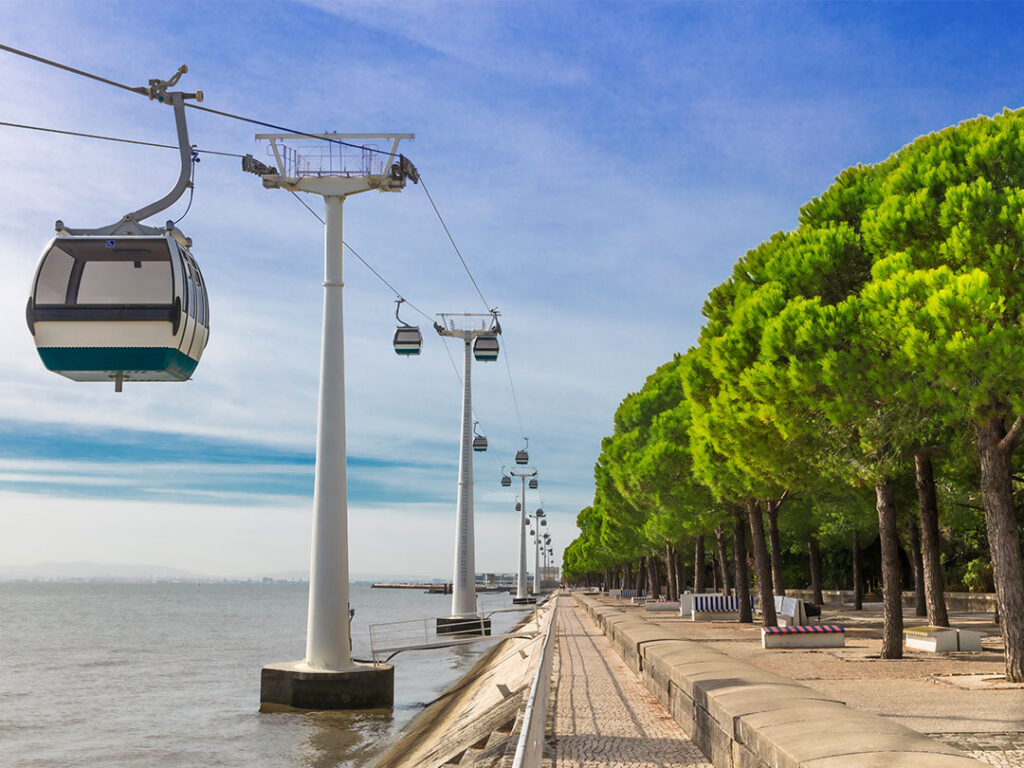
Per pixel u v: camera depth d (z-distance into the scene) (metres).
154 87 10.91
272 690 27.72
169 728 29.72
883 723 7.29
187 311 10.83
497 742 14.99
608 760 10.30
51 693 40.97
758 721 7.96
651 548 73.06
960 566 52.03
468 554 62.56
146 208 10.92
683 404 42.62
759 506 33.59
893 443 19.53
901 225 17.12
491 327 64.62
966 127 18.92
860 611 48.25
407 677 42.91
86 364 10.66
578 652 27.17
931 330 14.49
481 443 71.75
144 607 182.12
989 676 15.96
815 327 17.58
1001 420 16.27
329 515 28.00
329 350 28.19
